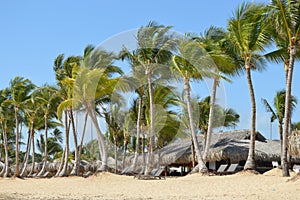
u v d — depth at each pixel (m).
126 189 12.94
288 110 14.35
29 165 40.69
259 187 11.83
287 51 15.83
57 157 46.69
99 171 15.67
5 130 31.42
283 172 14.21
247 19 14.95
